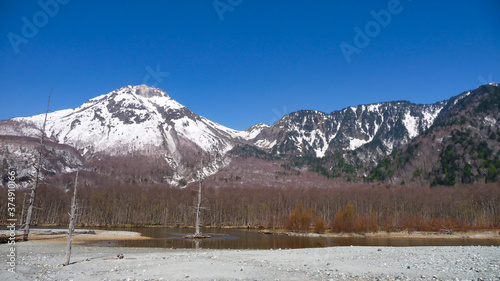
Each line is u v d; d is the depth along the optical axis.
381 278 21.17
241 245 50.53
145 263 26.25
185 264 25.80
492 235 82.31
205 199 142.25
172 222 128.50
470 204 124.00
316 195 149.12
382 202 132.50
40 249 36.00
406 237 77.69
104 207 130.25
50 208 116.56
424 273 22.50
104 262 26.75
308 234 85.50
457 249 39.19
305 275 22.16
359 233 87.56
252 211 133.00
